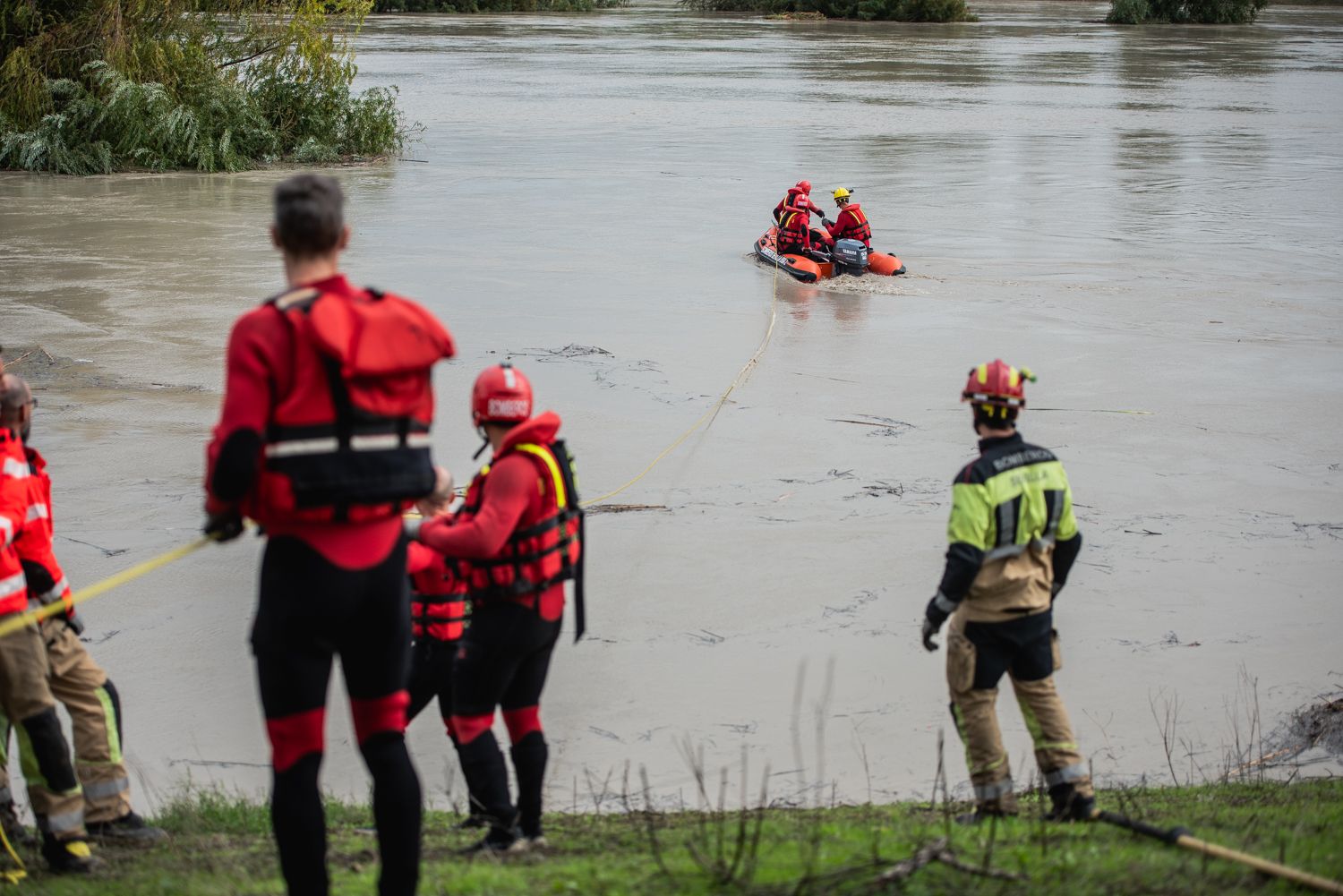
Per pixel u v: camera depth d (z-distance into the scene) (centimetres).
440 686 1005
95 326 2925
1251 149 6625
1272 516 1866
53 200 4794
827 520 1803
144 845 920
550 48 12825
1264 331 3039
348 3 6206
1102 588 1595
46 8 5703
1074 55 13125
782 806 1082
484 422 827
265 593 610
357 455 590
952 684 931
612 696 1305
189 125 5616
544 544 829
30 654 844
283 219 596
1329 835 843
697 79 10000
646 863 757
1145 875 707
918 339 2927
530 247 3953
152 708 1267
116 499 1845
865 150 6353
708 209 4681
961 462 2078
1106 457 2120
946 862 697
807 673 1360
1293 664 1404
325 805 1030
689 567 1628
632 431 2217
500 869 772
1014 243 4141
